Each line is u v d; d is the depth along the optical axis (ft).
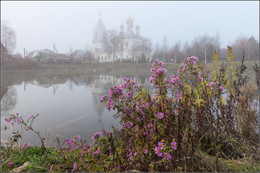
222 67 7.18
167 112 5.47
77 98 29.63
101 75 97.50
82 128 13.56
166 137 5.22
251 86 8.54
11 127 13.78
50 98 29.94
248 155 6.43
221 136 6.97
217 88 7.02
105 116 17.03
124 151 5.65
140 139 5.50
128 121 5.71
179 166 5.25
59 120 16.11
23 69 121.49
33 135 11.96
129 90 6.06
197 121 6.30
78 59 183.52
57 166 6.28
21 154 7.98
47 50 159.63
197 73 6.40
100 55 246.68
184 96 5.65
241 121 8.24
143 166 5.18
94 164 5.84
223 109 7.04
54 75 97.40
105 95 6.00
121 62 180.65
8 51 140.77
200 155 5.58
